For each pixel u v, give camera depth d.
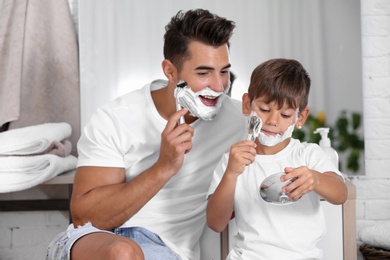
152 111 1.96
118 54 2.69
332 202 1.80
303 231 1.81
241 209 1.84
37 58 2.73
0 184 2.36
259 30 2.65
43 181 2.39
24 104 2.74
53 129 2.52
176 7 2.67
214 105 1.87
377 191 2.70
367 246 2.49
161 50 2.68
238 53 2.65
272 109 1.77
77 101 2.73
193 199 1.97
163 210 1.96
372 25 2.66
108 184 1.91
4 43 2.72
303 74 1.80
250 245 1.82
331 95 2.65
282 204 1.73
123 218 1.85
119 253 1.56
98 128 1.94
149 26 2.68
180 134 1.77
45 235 2.86
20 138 2.39
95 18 2.69
